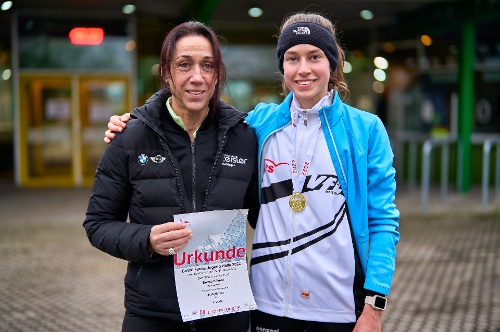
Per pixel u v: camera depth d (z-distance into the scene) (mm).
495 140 10953
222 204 2336
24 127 12398
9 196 11172
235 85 13117
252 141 2469
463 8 10688
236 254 2342
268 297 2418
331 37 2355
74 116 12539
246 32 13047
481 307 4918
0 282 5844
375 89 13344
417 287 5477
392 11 11469
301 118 2414
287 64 2371
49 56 12289
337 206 2352
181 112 2359
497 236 7602
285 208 2393
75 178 12625
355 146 2354
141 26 12477
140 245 2193
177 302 2281
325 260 2352
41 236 7891
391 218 2348
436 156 12664
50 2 11016
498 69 11805
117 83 12570
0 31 12125
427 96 12758
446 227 8180
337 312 2350
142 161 2293
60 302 5215
